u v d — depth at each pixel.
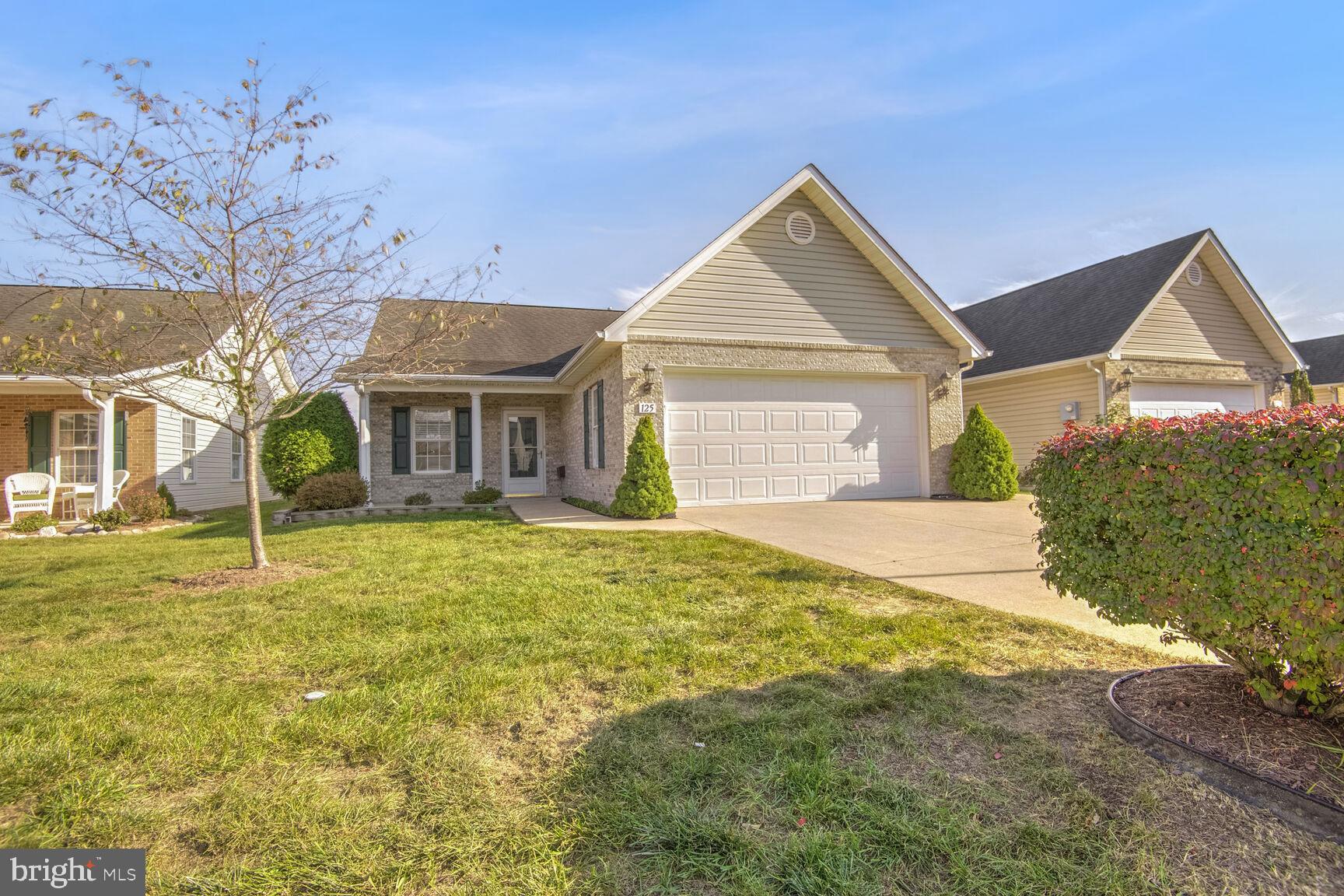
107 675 3.54
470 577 5.88
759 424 11.19
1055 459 3.26
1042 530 3.41
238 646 4.03
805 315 11.34
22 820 2.21
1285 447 2.22
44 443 13.39
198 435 16.19
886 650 3.73
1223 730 2.62
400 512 12.55
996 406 16.67
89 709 3.07
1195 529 2.54
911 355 11.95
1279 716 2.69
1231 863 1.95
